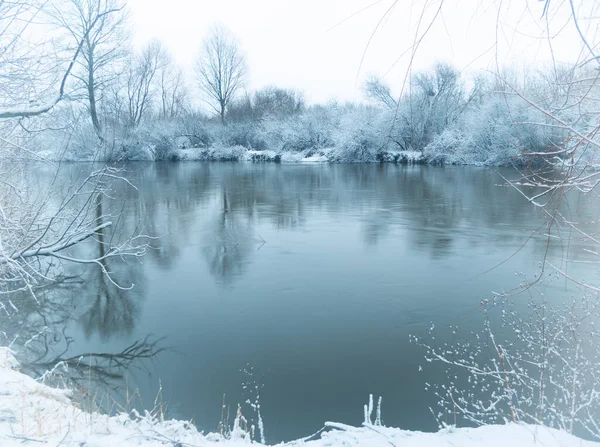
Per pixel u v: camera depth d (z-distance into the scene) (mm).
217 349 6512
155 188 23906
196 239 12938
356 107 42094
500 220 15094
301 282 9273
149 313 7840
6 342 6926
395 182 26125
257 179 28484
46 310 8062
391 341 6688
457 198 19984
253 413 5031
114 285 9242
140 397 5273
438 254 11164
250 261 10781
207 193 22047
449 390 5168
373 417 4938
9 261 6508
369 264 10438
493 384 5500
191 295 8633
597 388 5074
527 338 6539
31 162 9047
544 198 16812
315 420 4906
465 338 6715
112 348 6637
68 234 9414
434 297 8336
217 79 57531
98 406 5004
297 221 15359
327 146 46531
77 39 5797
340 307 7934
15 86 6188
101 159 11555
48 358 6414
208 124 51625
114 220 15438
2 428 3113
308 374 5816
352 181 26938
